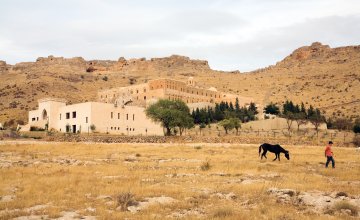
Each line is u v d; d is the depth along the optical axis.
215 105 176.12
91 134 99.81
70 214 16.97
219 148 56.06
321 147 62.12
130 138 83.44
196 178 26.97
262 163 36.62
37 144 60.75
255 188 22.22
